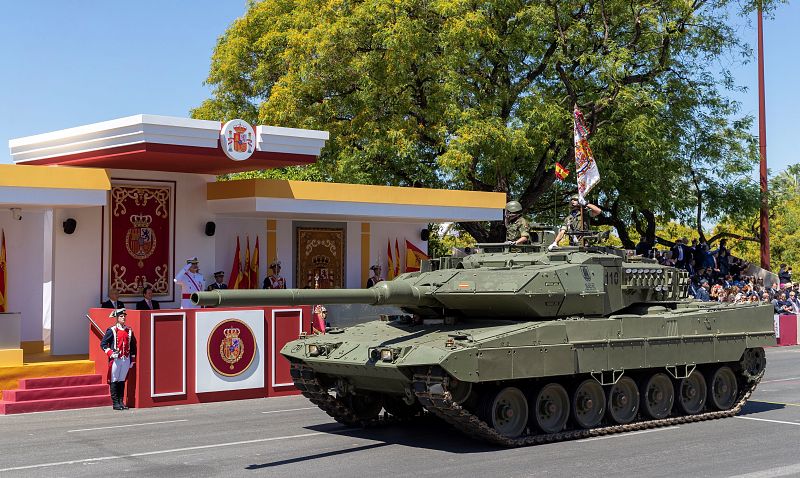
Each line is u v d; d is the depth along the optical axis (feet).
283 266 80.28
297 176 102.73
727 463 38.32
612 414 47.06
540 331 43.47
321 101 102.78
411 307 48.39
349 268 84.74
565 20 99.81
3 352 56.13
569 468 37.29
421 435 45.88
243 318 60.95
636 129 96.32
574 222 54.90
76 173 60.80
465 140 91.86
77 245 66.54
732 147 110.32
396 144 95.81
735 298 96.99
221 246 76.48
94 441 43.91
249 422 50.21
